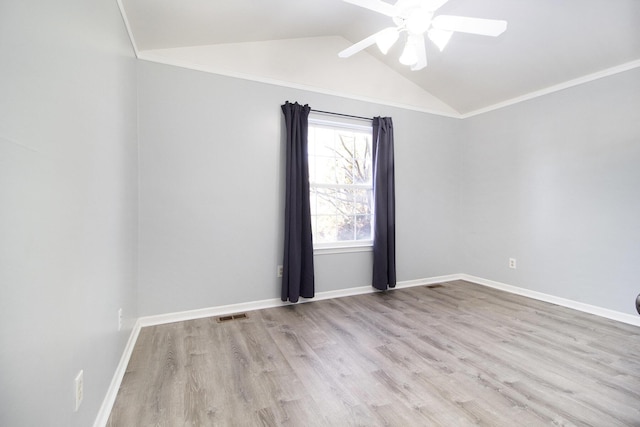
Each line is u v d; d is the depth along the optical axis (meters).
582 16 2.37
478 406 1.57
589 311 2.96
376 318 2.81
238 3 2.23
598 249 2.90
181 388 1.71
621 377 1.83
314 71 3.33
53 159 0.98
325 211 3.57
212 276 2.85
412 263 3.99
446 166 4.22
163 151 2.65
